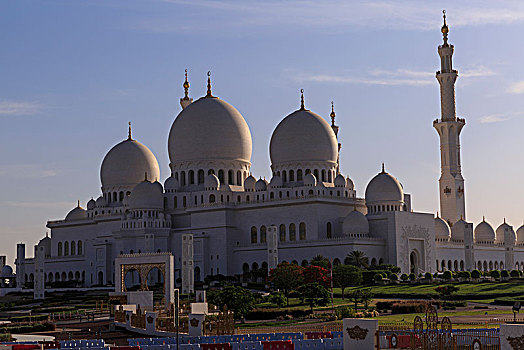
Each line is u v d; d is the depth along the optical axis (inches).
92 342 3535.9
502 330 2554.1
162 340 3644.2
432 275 7603.4
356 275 6402.6
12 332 4576.8
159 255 6028.5
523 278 7628.0
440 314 4881.9
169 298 5964.6
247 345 3324.3
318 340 3412.9
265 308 5442.9
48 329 4731.8
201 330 3983.8
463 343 2979.8
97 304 6540.4
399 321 4365.2
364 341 2977.4
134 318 4628.4
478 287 6624.0
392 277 7504.9
